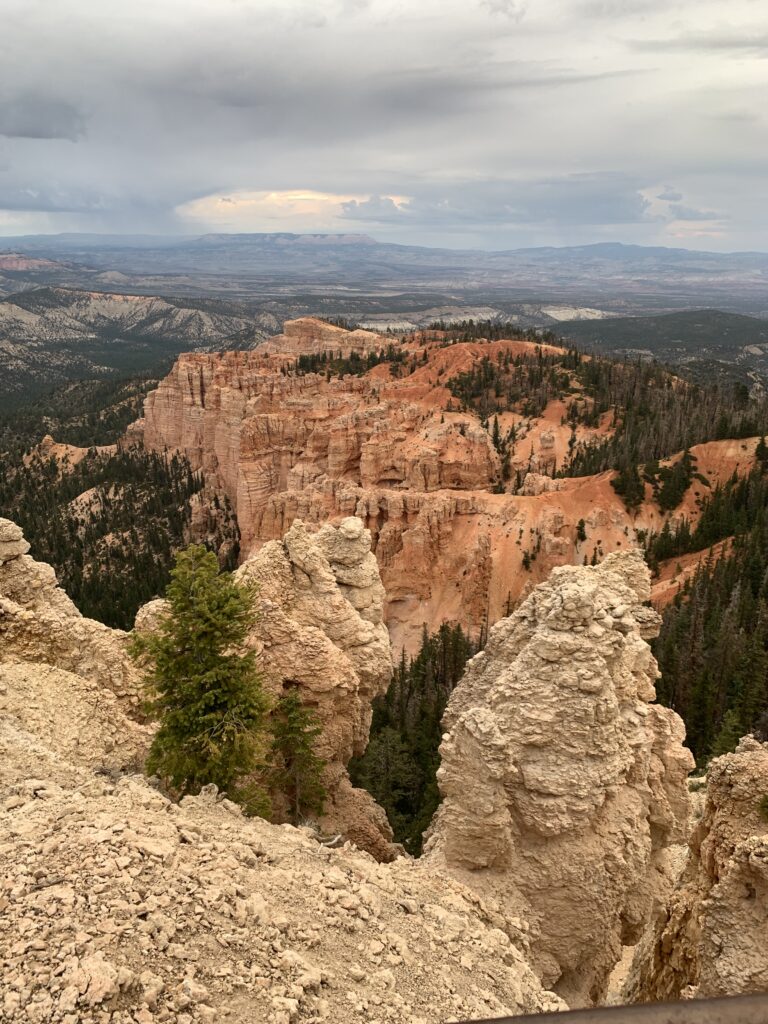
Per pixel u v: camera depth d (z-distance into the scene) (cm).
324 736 3722
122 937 1367
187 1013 1246
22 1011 1150
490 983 1681
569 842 2480
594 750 2492
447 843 2536
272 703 3012
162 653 2820
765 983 1817
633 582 4094
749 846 1942
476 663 3600
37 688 2998
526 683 2577
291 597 4112
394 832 4991
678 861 3478
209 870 1670
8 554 3997
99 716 3014
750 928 1912
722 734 5606
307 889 1770
